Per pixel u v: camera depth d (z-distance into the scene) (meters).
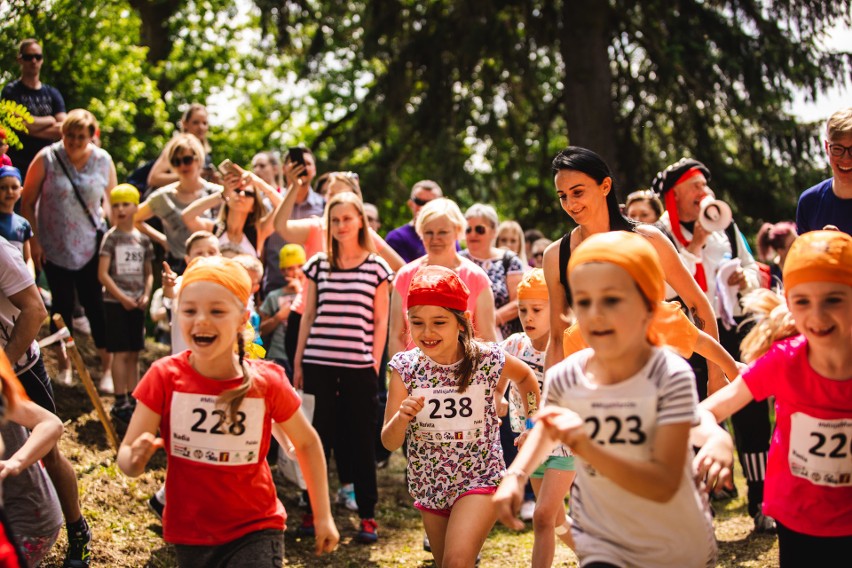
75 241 10.12
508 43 20.66
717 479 3.94
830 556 4.30
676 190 8.20
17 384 4.40
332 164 23.56
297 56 24.00
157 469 8.76
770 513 4.46
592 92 20.91
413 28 21.25
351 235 8.38
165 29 27.06
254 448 4.66
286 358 10.18
